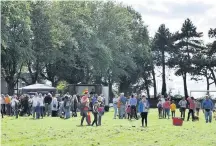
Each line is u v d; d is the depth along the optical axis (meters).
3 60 66.69
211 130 29.77
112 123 35.59
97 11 90.44
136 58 103.81
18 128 28.88
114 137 23.44
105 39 89.50
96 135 24.34
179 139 23.22
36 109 41.06
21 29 64.81
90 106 36.00
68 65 79.88
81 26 81.56
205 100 39.38
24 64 73.81
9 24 63.38
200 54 111.75
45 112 46.28
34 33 71.75
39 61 74.56
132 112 41.56
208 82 110.31
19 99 49.31
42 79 84.69
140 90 114.56
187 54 117.25
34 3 72.56
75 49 77.75
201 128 31.67
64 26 76.00
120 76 96.31
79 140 21.77
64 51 78.06
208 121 40.75
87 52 81.06
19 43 65.38
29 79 84.31
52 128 29.16
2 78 73.69
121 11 94.12
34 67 77.94
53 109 45.38
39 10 72.19
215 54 108.62
